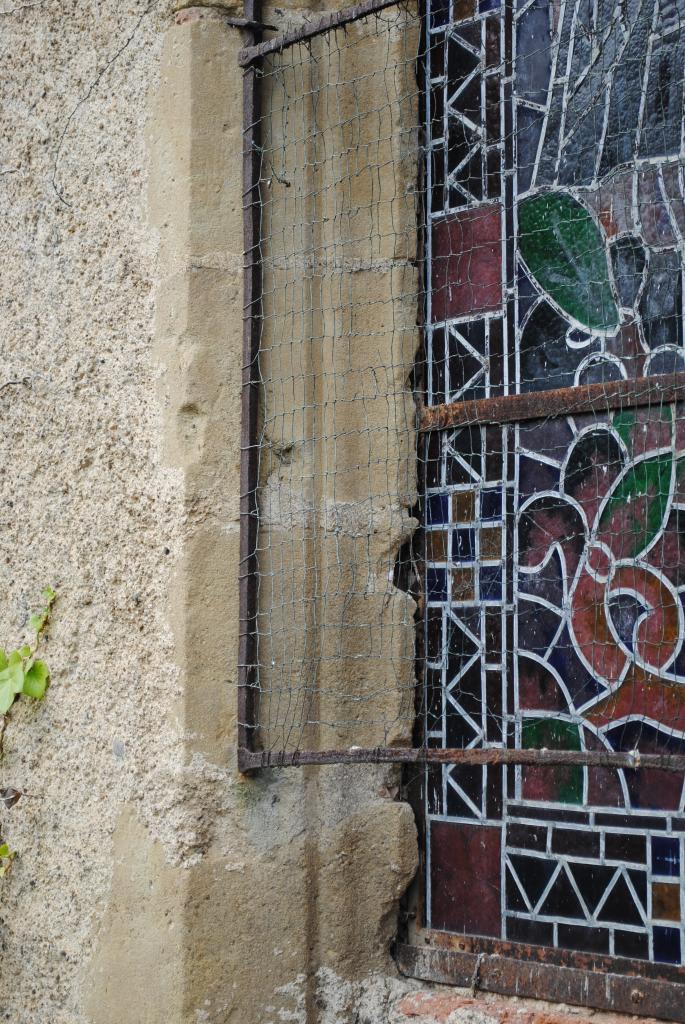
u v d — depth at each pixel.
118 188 2.46
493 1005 2.16
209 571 2.26
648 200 2.16
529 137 2.31
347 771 2.31
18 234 2.68
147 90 2.42
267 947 2.22
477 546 2.30
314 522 2.32
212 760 2.23
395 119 2.39
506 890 2.22
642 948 2.06
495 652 2.27
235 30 2.37
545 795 2.20
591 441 2.20
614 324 2.18
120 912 2.29
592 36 2.24
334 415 2.35
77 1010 2.35
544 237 2.28
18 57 2.70
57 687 2.48
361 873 2.29
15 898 2.52
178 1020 2.16
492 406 2.29
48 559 2.53
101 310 2.46
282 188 2.36
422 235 2.41
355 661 2.32
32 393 2.60
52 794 2.47
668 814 2.06
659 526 2.11
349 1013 2.25
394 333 2.36
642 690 2.10
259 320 2.31
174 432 2.29
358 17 2.24
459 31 2.40
